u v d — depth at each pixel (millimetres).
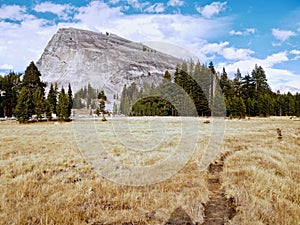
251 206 4402
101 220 4117
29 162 8156
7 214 4156
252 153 9180
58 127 24922
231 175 6391
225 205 4762
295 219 4000
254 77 59969
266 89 59594
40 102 36875
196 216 4199
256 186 5379
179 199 4852
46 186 5641
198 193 5215
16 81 50844
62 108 35844
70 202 4754
